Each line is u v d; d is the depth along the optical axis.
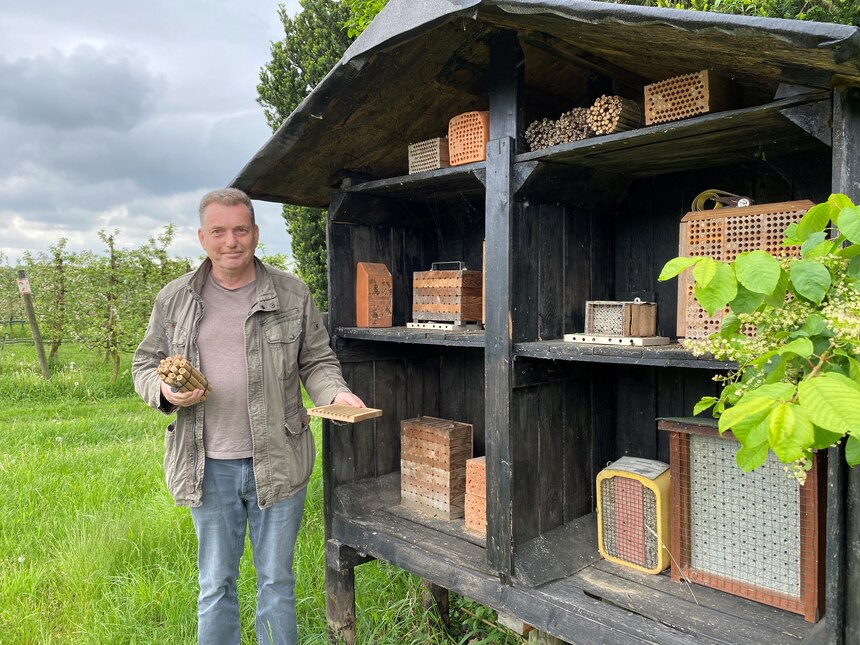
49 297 10.30
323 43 5.99
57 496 4.33
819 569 1.87
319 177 2.79
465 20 1.85
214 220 2.20
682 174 2.50
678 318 1.98
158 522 3.81
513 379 2.19
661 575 2.23
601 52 2.09
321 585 3.23
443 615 3.08
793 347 1.10
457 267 3.28
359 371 3.03
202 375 2.18
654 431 2.64
